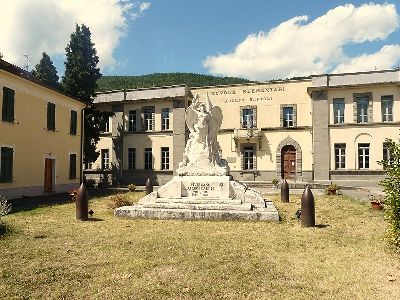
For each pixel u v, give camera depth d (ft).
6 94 56.59
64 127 75.72
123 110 109.19
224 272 18.19
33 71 102.42
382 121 89.35
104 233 27.71
